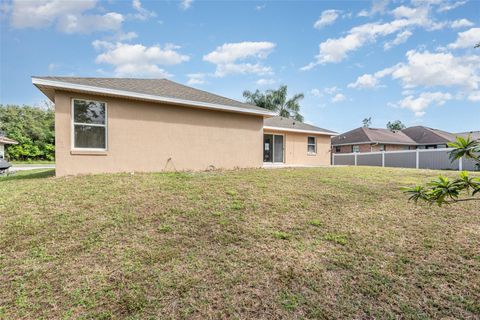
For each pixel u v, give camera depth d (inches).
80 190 251.1
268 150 648.4
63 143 311.9
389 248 154.6
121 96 337.4
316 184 317.7
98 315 97.0
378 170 489.4
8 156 1131.3
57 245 147.3
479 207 232.5
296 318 97.7
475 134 1047.0
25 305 101.3
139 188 263.9
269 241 159.5
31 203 213.2
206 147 419.5
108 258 135.3
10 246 145.6
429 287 118.0
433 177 388.8
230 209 211.8
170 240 157.2
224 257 139.6
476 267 134.7
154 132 371.9
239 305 104.2
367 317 99.2
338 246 155.7
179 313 99.3
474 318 99.3
